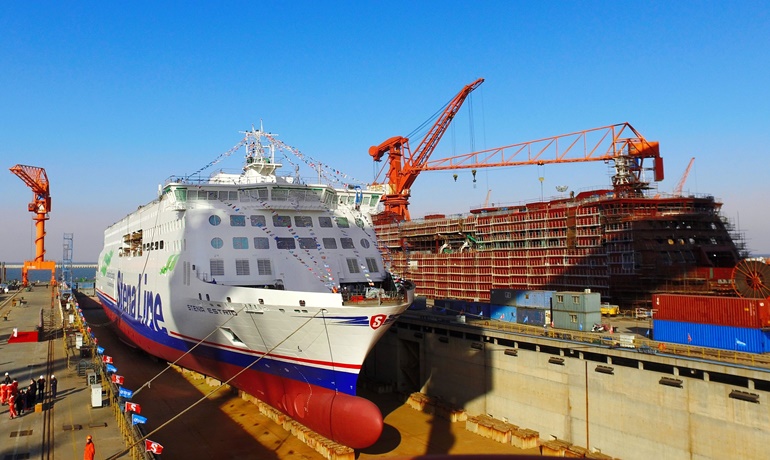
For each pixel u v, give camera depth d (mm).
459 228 85625
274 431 38219
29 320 67625
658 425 32312
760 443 27797
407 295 35031
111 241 75938
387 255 49094
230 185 39969
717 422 29656
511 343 42406
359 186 45594
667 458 31766
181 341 42281
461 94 95750
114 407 31562
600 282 62250
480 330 44219
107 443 26500
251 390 39281
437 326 48156
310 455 34281
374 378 57062
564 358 37844
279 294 32094
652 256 58188
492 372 43531
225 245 38125
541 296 47312
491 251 77125
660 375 32281
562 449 35438
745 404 28469
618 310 58000
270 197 40594
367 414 30719
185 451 34781
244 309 33938
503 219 77688
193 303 38031
